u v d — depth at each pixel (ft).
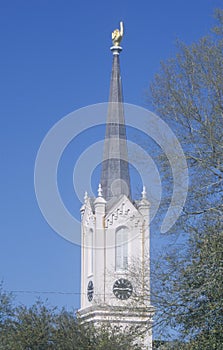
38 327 175.32
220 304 113.19
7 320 183.42
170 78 134.51
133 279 132.77
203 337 115.65
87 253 282.56
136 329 130.31
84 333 173.47
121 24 301.63
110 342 161.07
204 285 114.73
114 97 295.07
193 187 124.88
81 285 283.59
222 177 124.88
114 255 270.05
